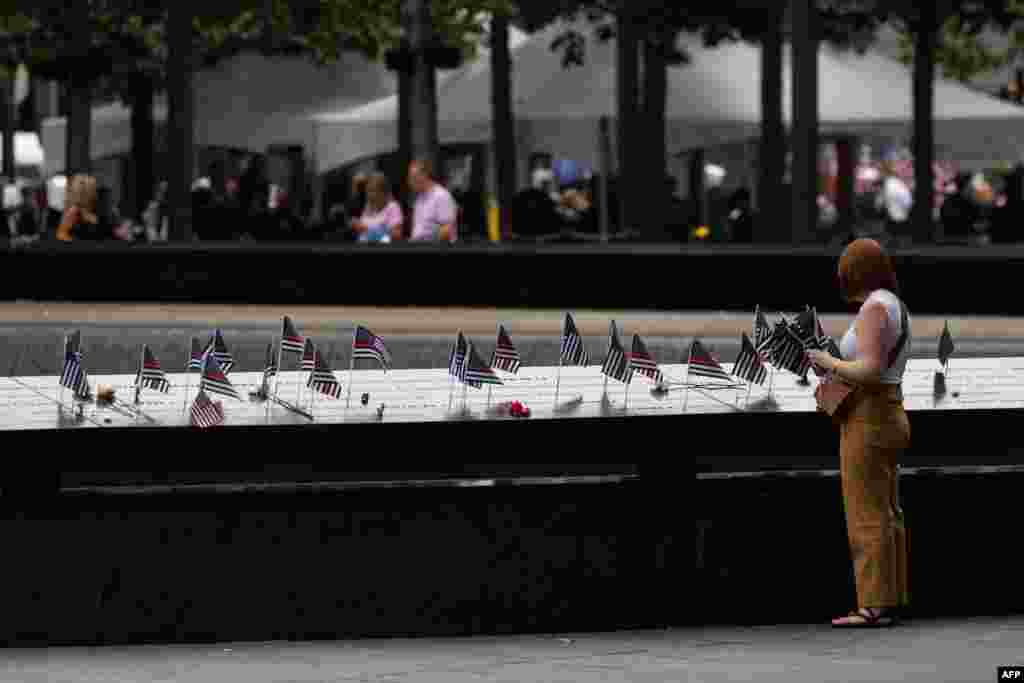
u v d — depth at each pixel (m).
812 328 20.77
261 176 72.56
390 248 40.56
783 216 60.28
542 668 18.64
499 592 20.97
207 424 20.42
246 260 40.66
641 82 66.06
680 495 21.16
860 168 85.44
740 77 62.44
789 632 20.78
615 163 66.44
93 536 20.58
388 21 70.62
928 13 63.84
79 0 64.19
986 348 33.12
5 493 20.47
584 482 21.03
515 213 58.84
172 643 20.66
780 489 21.30
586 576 21.06
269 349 20.81
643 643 20.23
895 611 21.55
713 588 21.25
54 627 20.55
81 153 65.75
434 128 57.47
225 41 70.06
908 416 21.39
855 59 64.62
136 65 72.44
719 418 21.12
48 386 21.61
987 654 18.98
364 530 20.80
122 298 40.81
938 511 21.61
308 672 18.66
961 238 69.75
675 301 40.31
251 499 20.69
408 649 20.11
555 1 60.69
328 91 70.62
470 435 20.84
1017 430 21.53
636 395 21.45
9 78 82.94
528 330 34.44
